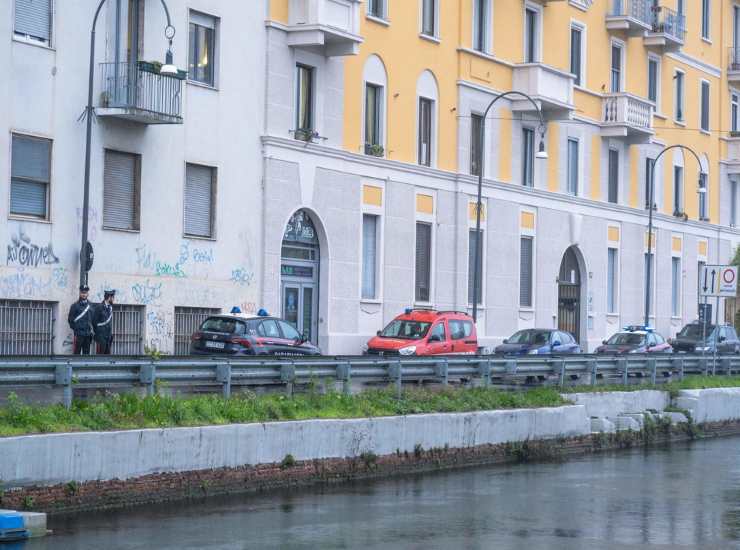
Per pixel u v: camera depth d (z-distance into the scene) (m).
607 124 69.62
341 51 49.53
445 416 32.72
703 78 82.19
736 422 48.72
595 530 22.98
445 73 57.12
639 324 74.62
